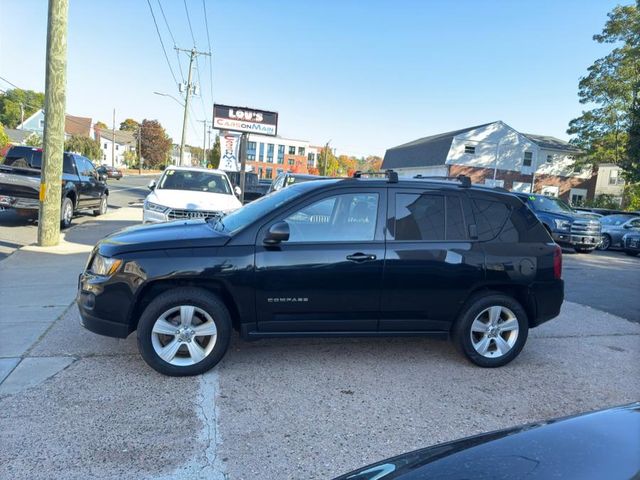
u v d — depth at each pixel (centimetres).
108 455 292
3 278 741
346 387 404
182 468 284
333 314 425
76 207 1390
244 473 282
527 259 458
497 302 454
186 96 3984
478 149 4094
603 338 582
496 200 469
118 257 398
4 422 323
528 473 163
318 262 415
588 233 1501
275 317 418
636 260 1502
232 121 1720
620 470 158
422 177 504
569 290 891
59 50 947
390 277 427
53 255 926
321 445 315
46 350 452
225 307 410
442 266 436
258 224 418
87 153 6838
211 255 402
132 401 361
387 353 489
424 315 443
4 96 8875
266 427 334
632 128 2869
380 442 322
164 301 396
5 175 1168
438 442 325
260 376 417
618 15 3394
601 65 3544
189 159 11744
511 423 357
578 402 398
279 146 9206
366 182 441
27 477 268
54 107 971
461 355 488
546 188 4269
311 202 427
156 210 896
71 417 334
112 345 470
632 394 419
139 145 8825
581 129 3706
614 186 4494
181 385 392
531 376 449
